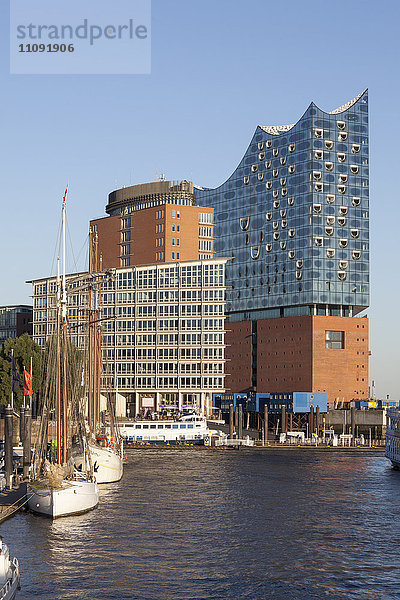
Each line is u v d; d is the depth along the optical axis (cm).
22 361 17725
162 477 12406
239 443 18875
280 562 6544
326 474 13325
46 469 8594
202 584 5872
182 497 10056
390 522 8425
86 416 14625
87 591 5638
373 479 12612
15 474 10588
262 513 8894
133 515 8500
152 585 5812
